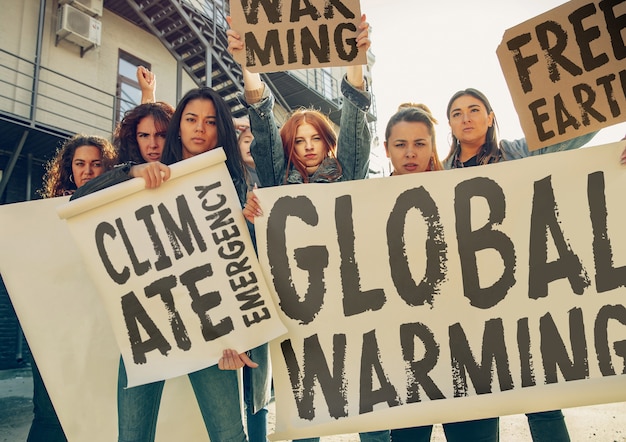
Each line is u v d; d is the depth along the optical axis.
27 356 6.61
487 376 1.61
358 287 1.70
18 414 3.67
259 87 2.06
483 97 2.18
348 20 1.78
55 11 7.48
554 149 2.06
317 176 2.15
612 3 1.67
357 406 1.62
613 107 1.64
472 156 2.22
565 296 1.65
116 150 2.39
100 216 1.70
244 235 1.71
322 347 1.67
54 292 1.92
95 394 1.90
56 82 7.28
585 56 1.67
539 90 1.70
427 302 1.68
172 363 1.62
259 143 2.11
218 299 1.67
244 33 1.79
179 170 1.73
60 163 2.50
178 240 1.70
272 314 1.65
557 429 1.84
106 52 8.06
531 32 1.72
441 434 2.92
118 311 1.66
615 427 2.84
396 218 1.74
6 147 6.89
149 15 8.28
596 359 1.60
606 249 1.66
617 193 1.69
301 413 1.62
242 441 1.69
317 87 10.97
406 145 2.06
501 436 2.90
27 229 1.94
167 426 2.14
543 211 1.71
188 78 9.38
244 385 2.09
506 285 1.68
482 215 1.72
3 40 6.79
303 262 1.72
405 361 1.64
